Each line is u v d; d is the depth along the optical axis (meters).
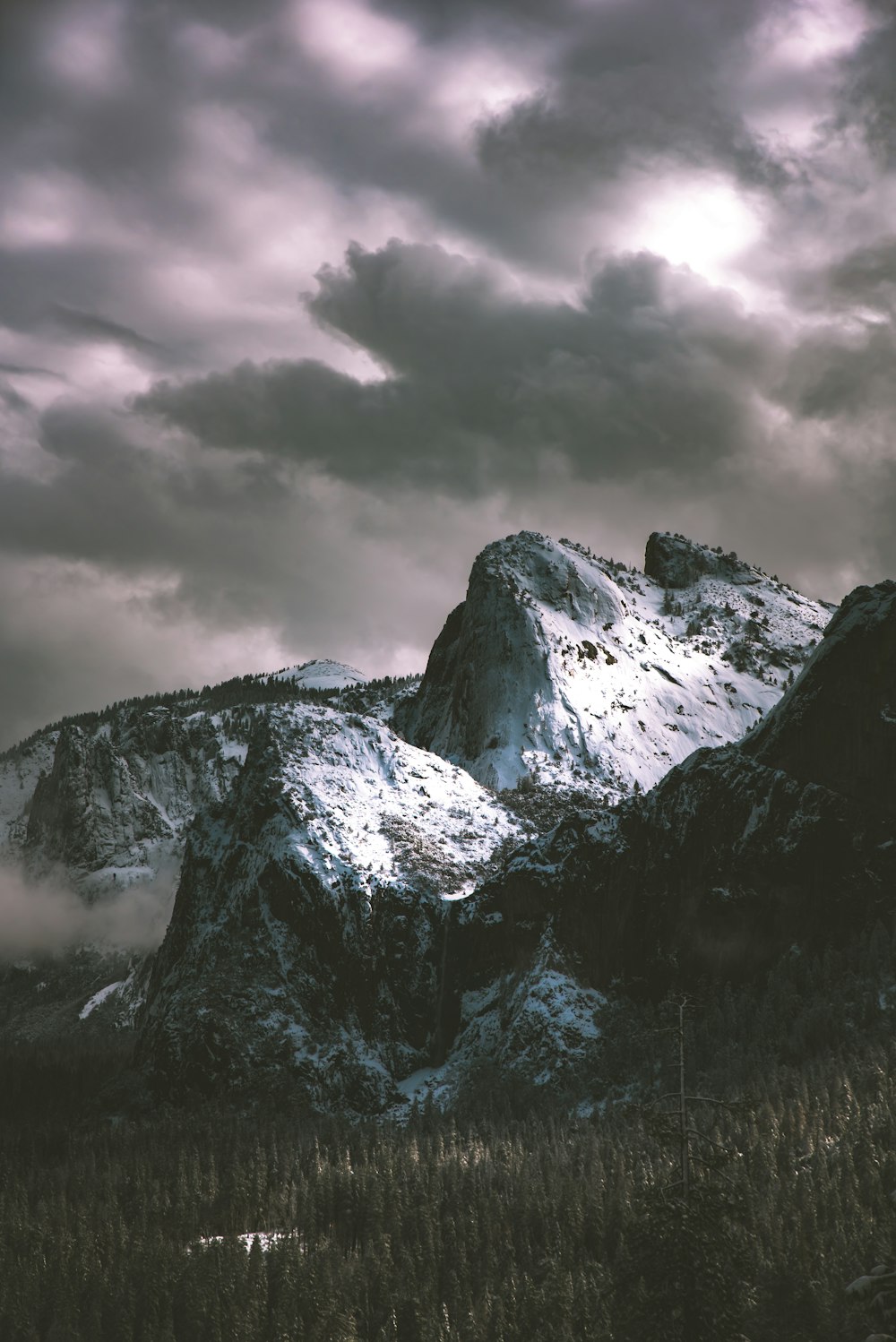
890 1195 157.75
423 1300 165.12
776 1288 130.38
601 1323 141.00
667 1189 79.69
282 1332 163.88
